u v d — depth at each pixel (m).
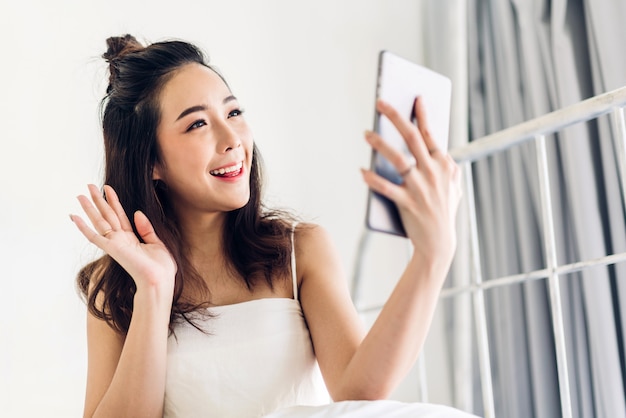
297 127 2.36
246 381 1.25
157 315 1.18
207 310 1.29
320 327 1.26
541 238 2.24
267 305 1.30
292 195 2.30
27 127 1.95
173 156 1.31
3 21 1.96
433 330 2.50
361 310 2.00
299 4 2.43
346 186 2.42
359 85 2.51
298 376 1.28
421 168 0.81
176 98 1.31
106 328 1.37
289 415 1.00
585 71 2.14
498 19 2.39
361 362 1.01
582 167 2.06
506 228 2.33
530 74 2.21
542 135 1.45
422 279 0.91
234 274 1.36
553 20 2.14
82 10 2.07
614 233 2.02
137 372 1.17
